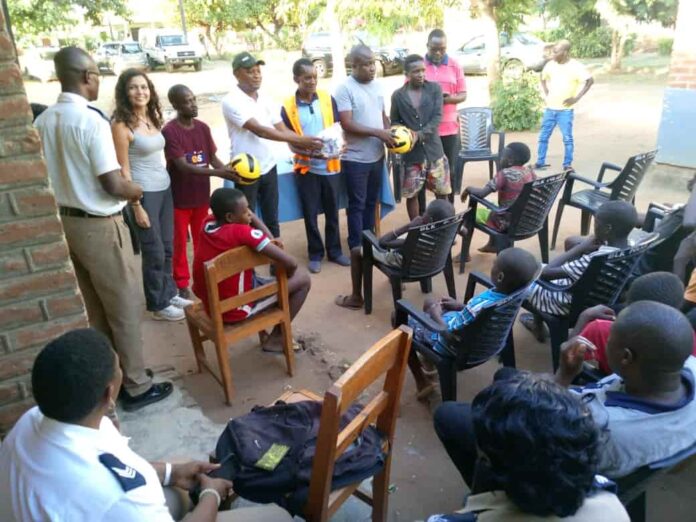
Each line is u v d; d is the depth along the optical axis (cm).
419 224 396
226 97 455
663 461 174
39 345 218
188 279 462
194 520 172
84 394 139
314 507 186
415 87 526
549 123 772
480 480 144
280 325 344
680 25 584
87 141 269
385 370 191
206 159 446
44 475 137
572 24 2111
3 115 193
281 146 598
